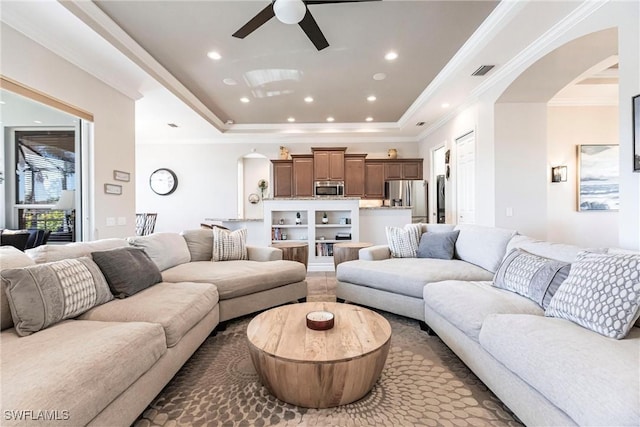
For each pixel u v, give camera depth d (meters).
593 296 1.42
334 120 6.33
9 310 1.46
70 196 3.42
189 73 3.97
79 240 3.30
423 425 1.42
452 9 2.67
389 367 1.94
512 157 3.92
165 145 7.13
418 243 3.47
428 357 2.07
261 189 8.37
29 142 3.50
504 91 3.66
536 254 2.17
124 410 1.25
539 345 1.28
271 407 1.54
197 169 7.15
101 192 3.38
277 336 1.66
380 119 6.30
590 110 4.74
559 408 1.12
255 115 5.94
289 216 5.13
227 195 7.15
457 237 3.26
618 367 1.05
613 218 4.72
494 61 3.37
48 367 1.08
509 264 2.17
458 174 5.20
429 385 1.74
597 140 4.73
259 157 8.13
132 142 3.92
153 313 1.70
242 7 2.63
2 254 1.59
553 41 2.82
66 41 2.76
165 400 1.60
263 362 1.51
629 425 0.88
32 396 0.92
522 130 3.92
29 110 3.41
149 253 2.60
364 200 7.32
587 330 1.37
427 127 6.27
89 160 3.27
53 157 3.49
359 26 2.92
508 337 1.42
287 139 7.16
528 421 1.29
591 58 2.97
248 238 5.09
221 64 3.72
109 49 2.91
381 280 2.76
